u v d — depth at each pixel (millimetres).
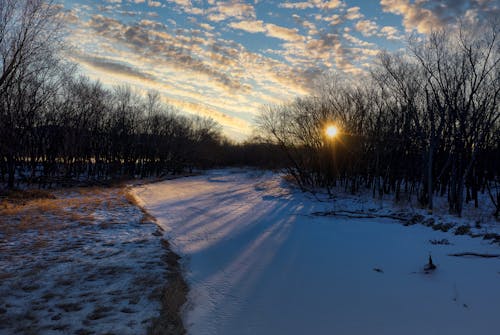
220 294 8125
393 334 6293
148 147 48031
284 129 29344
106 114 42750
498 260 9445
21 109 22688
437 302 7480
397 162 25344
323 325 6668
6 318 6047
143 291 7605
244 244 12734
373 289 8352
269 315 7074
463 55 17375
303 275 9422
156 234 13375
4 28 17047
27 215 14750
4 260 9109
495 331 6223
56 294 7215
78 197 22125
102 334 5707
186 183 39125
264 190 30500
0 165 25750
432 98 20703
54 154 30891
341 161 28156
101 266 9094
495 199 21000
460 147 17391
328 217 17734
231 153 79562
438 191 24031
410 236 12977
